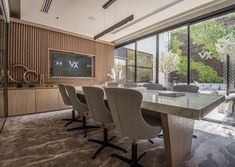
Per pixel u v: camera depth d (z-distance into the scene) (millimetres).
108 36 6219
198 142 2551
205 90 4242
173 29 4742
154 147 2373
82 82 6129
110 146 2307
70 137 2750
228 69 3939
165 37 5176
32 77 4883
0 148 2295
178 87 3066
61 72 5531
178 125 1798
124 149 2242
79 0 3514
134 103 1431
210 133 2977
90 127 3186
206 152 2201
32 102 4477
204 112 1245
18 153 2150
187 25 4324
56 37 5391
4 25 4152
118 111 1545
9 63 4434
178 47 4828
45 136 2785
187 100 1641
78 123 3590
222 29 4055
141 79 6004
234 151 2236
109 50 7062
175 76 4934
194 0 3512
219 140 2637
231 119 3246
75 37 5887
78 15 4277
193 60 4367
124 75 6777
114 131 3041
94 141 2516
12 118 3986
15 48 4543
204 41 4324
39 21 4711
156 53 5340
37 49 4977
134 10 3973
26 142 2516
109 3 3566
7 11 3680
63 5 3738
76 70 5934
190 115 1198
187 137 2062
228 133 2969
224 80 4020
